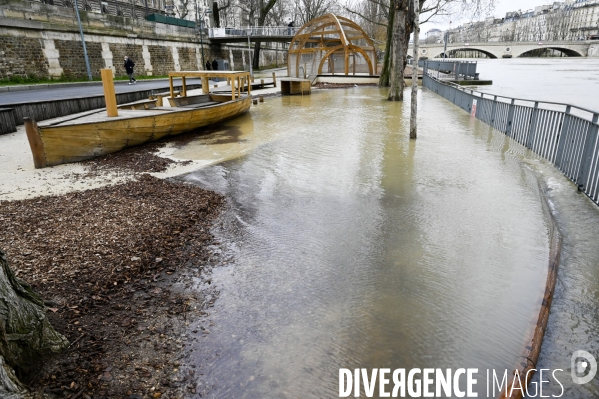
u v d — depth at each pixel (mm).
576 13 117188
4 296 2518
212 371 2912
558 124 7664
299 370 2943
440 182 7172
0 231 4855
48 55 24906
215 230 5340
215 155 9453
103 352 3008
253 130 12688
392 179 7398
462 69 29953
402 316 3557
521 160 8367
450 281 4094
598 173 5766
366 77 31688
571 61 76188
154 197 6348
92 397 2584
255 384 2807
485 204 6086
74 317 3352
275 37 45469
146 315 3510
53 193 6574
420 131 11961
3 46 22203
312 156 9195
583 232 4973
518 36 138625
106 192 6500
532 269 4266
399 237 5094
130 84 26656
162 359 3002
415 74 10359
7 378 2234
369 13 55188
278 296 3863
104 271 4078
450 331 3352
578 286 3883
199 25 44281
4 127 11609
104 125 9023
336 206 6160
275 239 5082
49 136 8117
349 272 4293
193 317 3525
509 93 21781
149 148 10188
